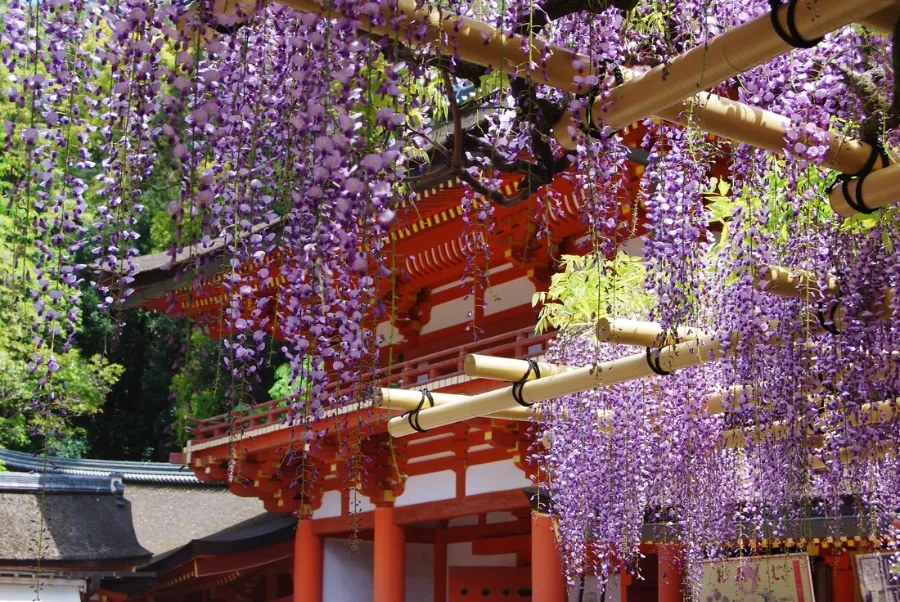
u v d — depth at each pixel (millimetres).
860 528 5691
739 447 6344
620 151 4109
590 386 5707
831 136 3869
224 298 3172
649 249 4359
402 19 2840
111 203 3035
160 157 2979
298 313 3100
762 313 4895
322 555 15367
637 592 11758
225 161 3256
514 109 3764
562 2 3316
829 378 4859
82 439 28453
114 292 3045
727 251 5098
